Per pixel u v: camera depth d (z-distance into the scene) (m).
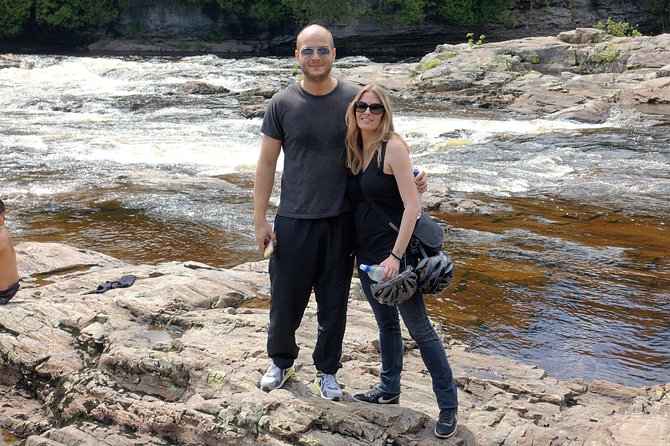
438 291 3.59
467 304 6.79
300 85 3.72
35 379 4.59
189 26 46.12
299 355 4.53
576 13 44.47
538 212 10.33
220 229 9.10
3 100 21.02
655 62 24.45
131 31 45.69
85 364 4.56
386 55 44.03
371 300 3.80
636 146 15.16
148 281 5.91
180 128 17.20
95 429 3.97
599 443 3.83
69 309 5.08
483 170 13.04
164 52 44.47
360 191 3.69
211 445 3.77
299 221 3.74
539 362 5.64
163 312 5.07
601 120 19.00
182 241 8.60
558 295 7.04
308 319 5.19
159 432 3.90
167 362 4.23
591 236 9.15
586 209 10.52
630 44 25.66
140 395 4.19
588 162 13.69
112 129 16.91
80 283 5.88
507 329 6.25
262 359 4.28
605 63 25.41
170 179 11.67
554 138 16.09
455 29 44.66
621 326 6.35
